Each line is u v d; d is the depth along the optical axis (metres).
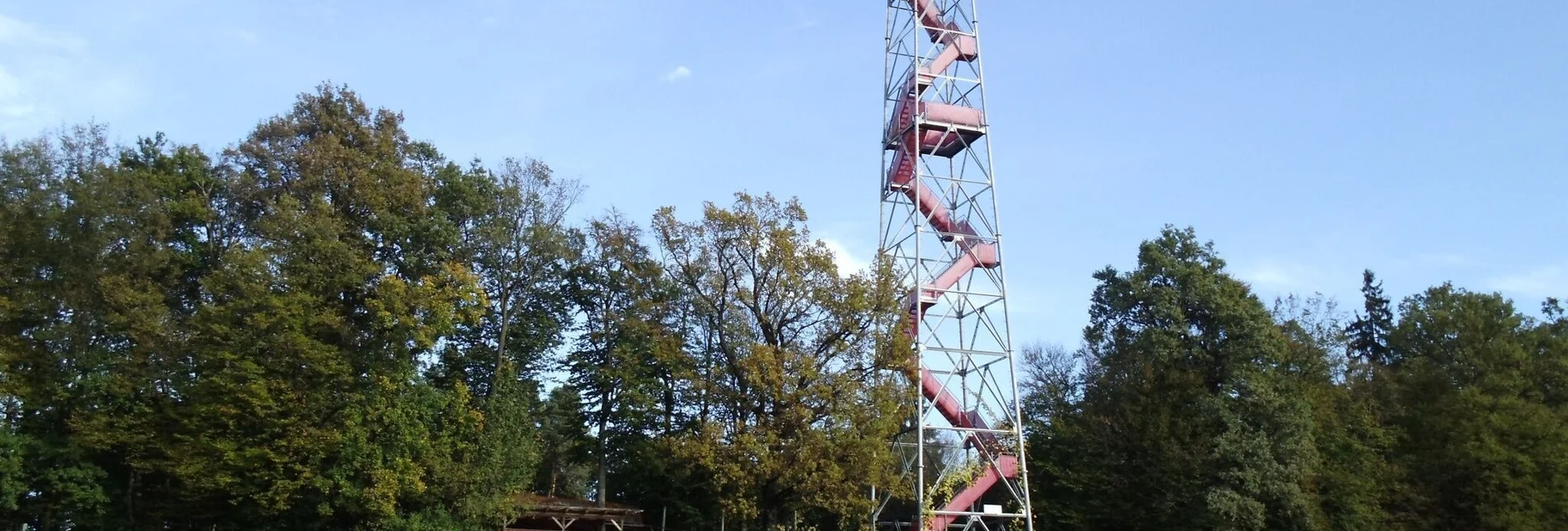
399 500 47.56
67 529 49.00
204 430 45.72
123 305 47.94
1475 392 57.62
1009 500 55.81
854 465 43.94
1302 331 63.91
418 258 52.72
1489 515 54.72
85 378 48.06
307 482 45.09
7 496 44.94
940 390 52.72
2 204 49.25
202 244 54.72
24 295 48.22
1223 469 54.09
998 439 54.19
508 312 58.12
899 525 60.72
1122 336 61.06
